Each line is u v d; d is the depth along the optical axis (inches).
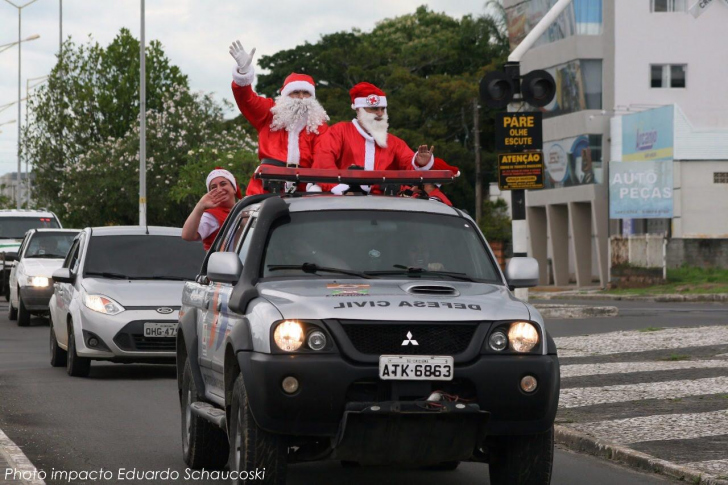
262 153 582.2
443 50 4313.5
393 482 497.0
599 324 1277.1
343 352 394.9
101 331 863.7
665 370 837.2
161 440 596.4
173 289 887.7
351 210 476.1
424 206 488.1
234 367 437.4
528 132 1328.7
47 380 876.0
